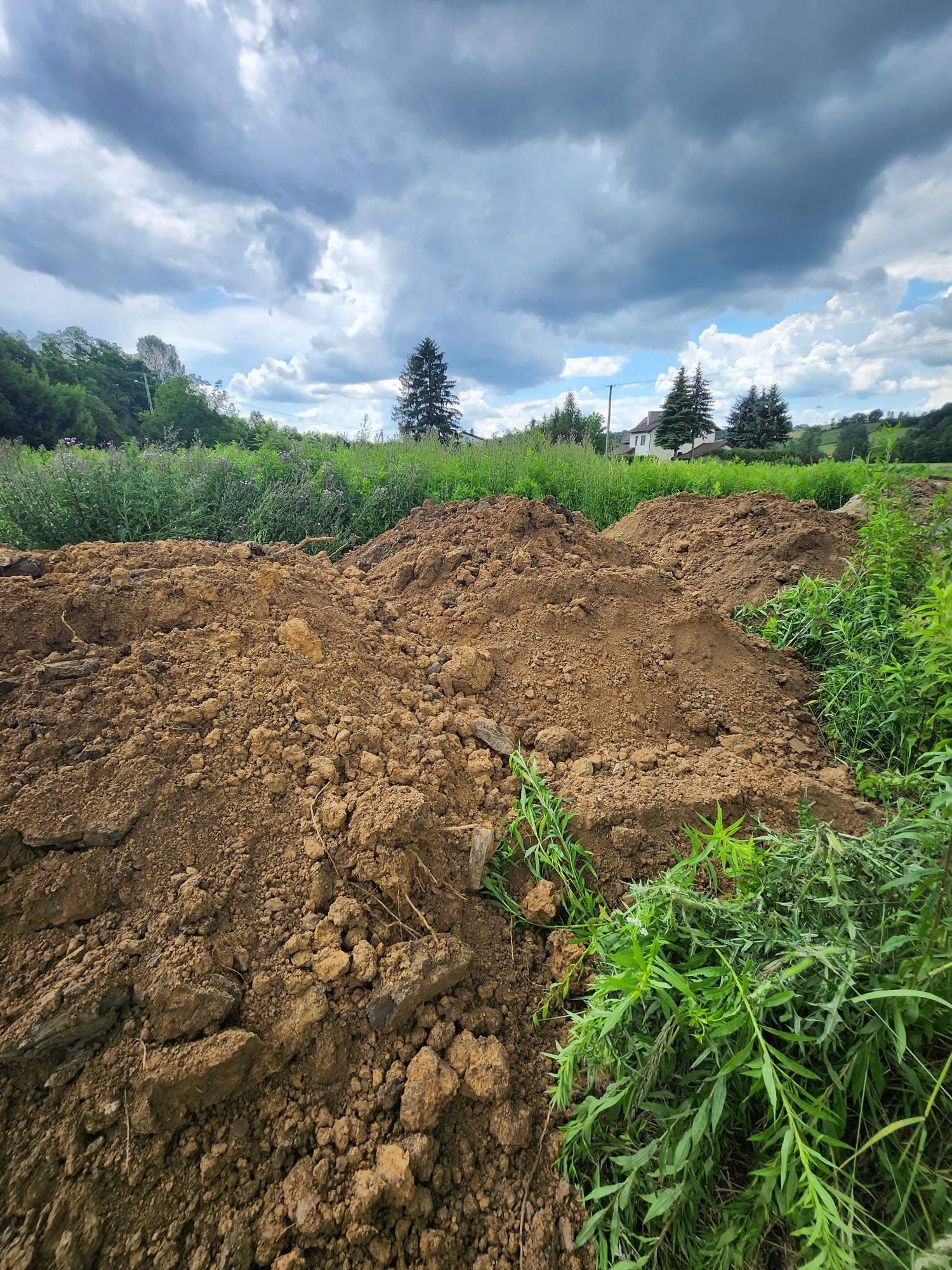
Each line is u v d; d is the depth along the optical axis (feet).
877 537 13.39
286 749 7.57
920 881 5.20
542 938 7.30
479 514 16.71
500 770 9.04
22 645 8.17
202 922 5.90
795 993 4.68
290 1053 5.42
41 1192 4.48
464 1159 5.33
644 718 10.85
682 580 19.15
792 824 8.54
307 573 11.93
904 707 10.74
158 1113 4.90
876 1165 4.52
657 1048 4.97
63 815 6.19
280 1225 4.66
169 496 21.15
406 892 6.59
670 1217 4.66
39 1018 4.98
